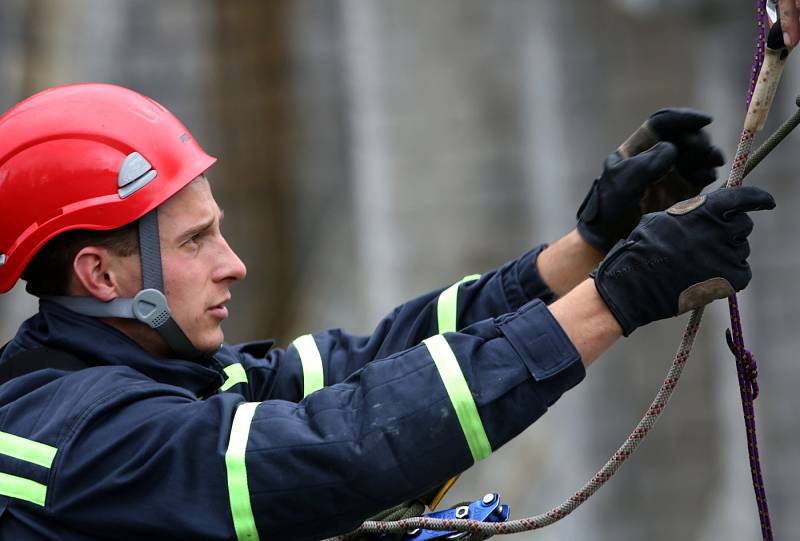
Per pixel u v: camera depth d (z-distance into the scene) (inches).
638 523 717.3
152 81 936.9
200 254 231.9
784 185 641.6
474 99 703.7
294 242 960.3
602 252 249.8
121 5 898.7
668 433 720.3
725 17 645.3
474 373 203.3
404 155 708.0
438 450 201.2
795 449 654.5
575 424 719.7
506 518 236.1
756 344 658.2
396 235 708.0
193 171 230.1
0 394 219.3
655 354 724.0
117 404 210.5
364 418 202.5
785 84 619.8
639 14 679.1
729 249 202.4
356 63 716.7
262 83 946.7
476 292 258.7
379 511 205.9
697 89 684.7
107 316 229.6
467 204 703.7
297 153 954.7
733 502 676.1
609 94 703.7
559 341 204.7
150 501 203.9
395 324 260.1
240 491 202.4
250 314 962.1
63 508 206.2
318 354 261.6
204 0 935.0
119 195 225.6
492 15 702.5
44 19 832.3
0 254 233.3
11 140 231.5
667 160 236.8
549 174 703.7
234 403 210.1
